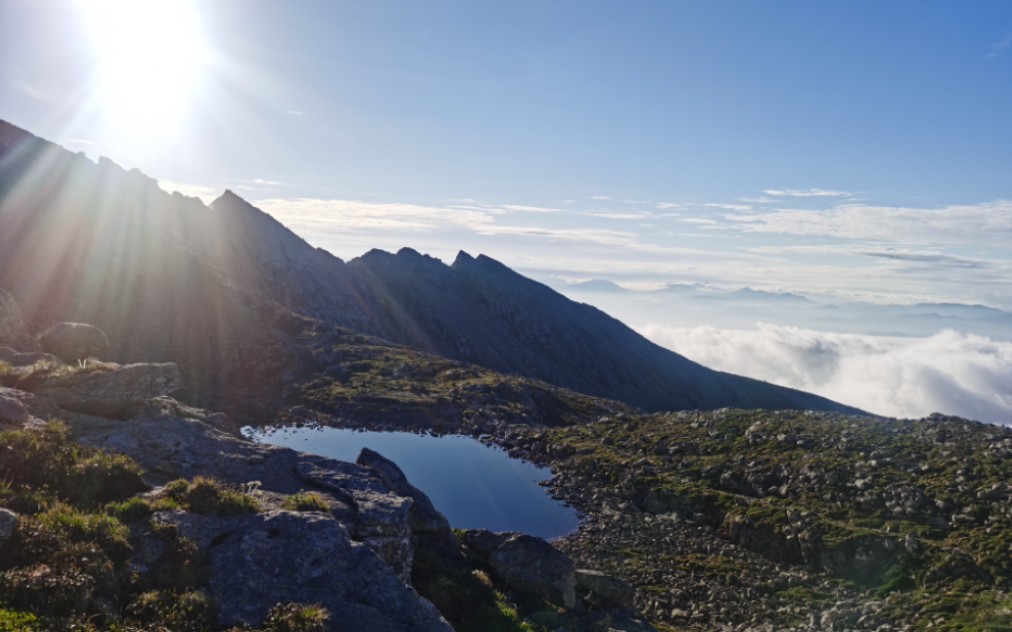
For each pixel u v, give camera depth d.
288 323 140.88
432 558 28.62
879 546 47.97
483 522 61.81
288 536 19.61
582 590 32.62
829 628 40.06
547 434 94.69
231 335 124.06
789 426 78.69
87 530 17.45
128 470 21.61
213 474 25.19
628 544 55.75
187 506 20.42
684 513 62.94
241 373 114.38
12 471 19.77
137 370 30.62
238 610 16.86
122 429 26.77
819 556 49.50
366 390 111.94
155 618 15.68
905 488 56.12
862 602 42.66
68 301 109.81
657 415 101.62
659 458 77.94
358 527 23.23
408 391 114.88
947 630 37.09
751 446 75.44
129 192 180.75
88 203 142.00
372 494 25.62
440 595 25.92
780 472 65.50
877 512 54.38
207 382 107.12
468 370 136.00
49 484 19.83
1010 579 42.06
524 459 85.19
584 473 77.00
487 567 31.41
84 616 14.63
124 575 16.69
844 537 49.66
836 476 61.28
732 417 87.62
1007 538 45.97
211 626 16.17
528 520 62.66
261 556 18.72
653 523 60.97
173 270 134.00
